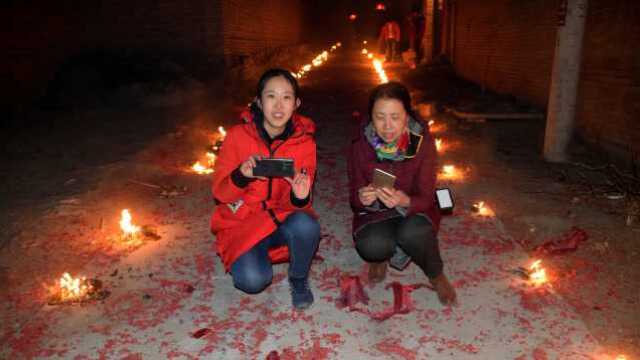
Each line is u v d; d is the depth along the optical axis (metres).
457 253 4.20
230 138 3.25
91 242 4.45
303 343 3.09
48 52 12.18
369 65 24.45
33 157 7.28
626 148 6.22
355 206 3.52
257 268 3.26
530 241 4.43
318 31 42.16
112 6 13.74
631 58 6.14
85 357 2.98
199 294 3.63
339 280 3.82
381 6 39.41
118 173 6.38
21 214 5.06
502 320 3.28
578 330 3.16
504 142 8.09
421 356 2.96
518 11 11.36
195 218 5.00
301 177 3.13
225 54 14.30
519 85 11.38
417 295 3.59
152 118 10.14
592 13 7.11
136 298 3.57
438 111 11.02
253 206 3.28
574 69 6.57
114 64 13.05
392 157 3.33
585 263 4.00
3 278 3.85
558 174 6.27
